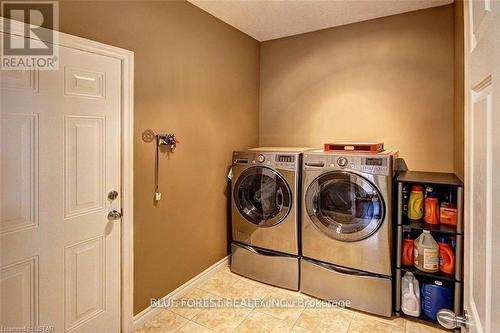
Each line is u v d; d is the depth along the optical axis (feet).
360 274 7.29
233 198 9.15
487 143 2.20
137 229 6.64
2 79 4.43
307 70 10.25
